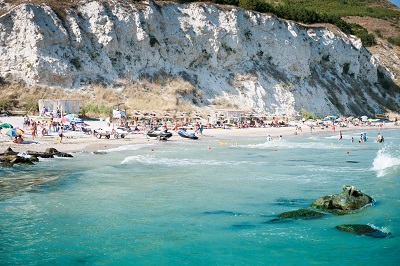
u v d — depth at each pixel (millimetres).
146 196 18109
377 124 76688
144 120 52938
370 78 96562
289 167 26172
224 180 21672
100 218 14953
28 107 48781
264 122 63688
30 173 22641
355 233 13289
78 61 56062
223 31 68875
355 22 131875
